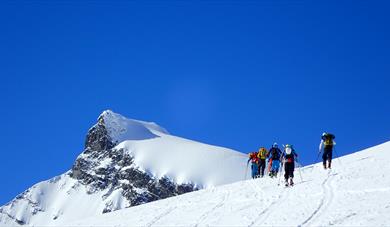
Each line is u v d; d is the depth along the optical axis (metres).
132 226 24.81
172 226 22.92
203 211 24.55
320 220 19.16
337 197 22.14
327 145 30.22
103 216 30.34
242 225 20.66
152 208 28.69
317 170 30.59
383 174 24.81
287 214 20.91
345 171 27.30
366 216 18.52
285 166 27.02
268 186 28.08
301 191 24.72
